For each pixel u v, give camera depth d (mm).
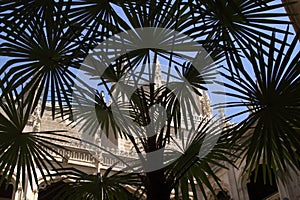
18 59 6469
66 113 7391
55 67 6562
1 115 6512
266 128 5750
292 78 5477
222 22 6246
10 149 6676
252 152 5902
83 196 6672
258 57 5730
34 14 6352
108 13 6555
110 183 6523
